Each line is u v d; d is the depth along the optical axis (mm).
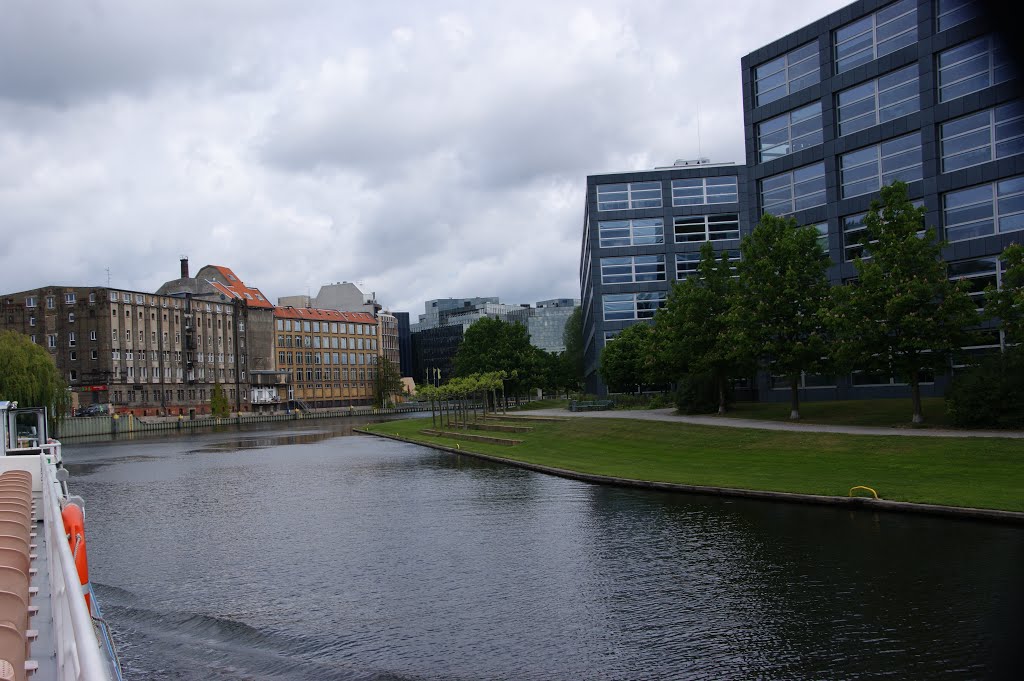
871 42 49344
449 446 59594
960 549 18828
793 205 55094
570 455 44844
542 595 17281
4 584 7016
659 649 13695
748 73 58125
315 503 33062
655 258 82875
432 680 12812
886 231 37219
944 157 45188
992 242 42562
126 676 13547
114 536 26812
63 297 129750
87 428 113062
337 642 14898
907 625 14109
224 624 16266
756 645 13617
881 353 36969
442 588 18234
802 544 20516
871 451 31625
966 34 43688
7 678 4742
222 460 58781
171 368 142500
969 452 28672
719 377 54344
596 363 83812
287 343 176500
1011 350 35500
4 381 85250
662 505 27734
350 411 176125
